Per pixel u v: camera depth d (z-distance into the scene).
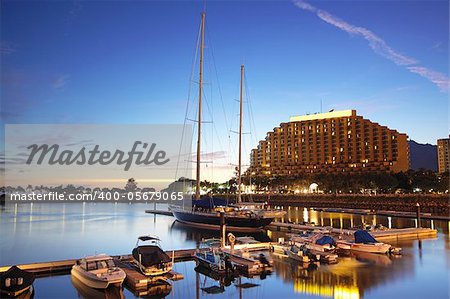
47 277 26.48
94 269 24.66
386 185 148.00
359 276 26.50
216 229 54.41
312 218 74.62
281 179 194.50
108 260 25.73
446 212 89.75
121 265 27.81
